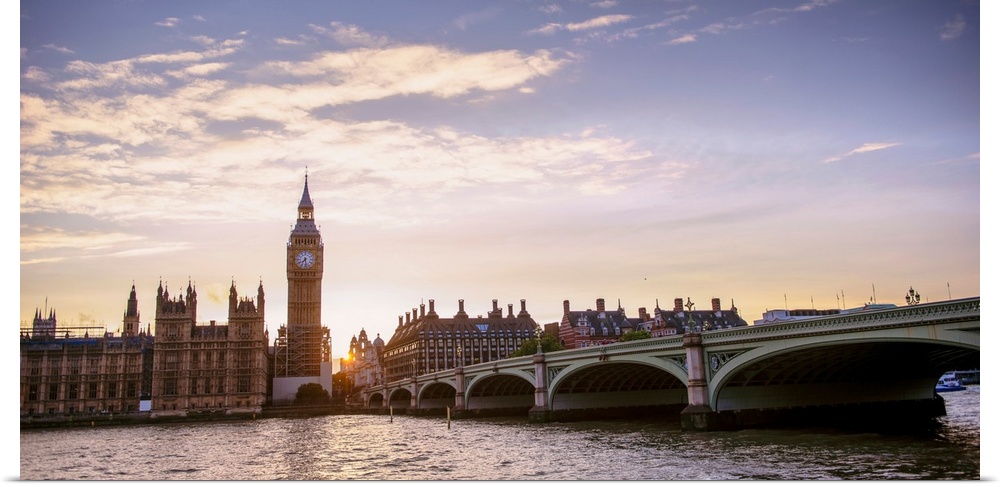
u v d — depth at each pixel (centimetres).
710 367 7162
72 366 19488
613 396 10606
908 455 5119
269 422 16112
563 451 6475
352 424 13462
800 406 7619
